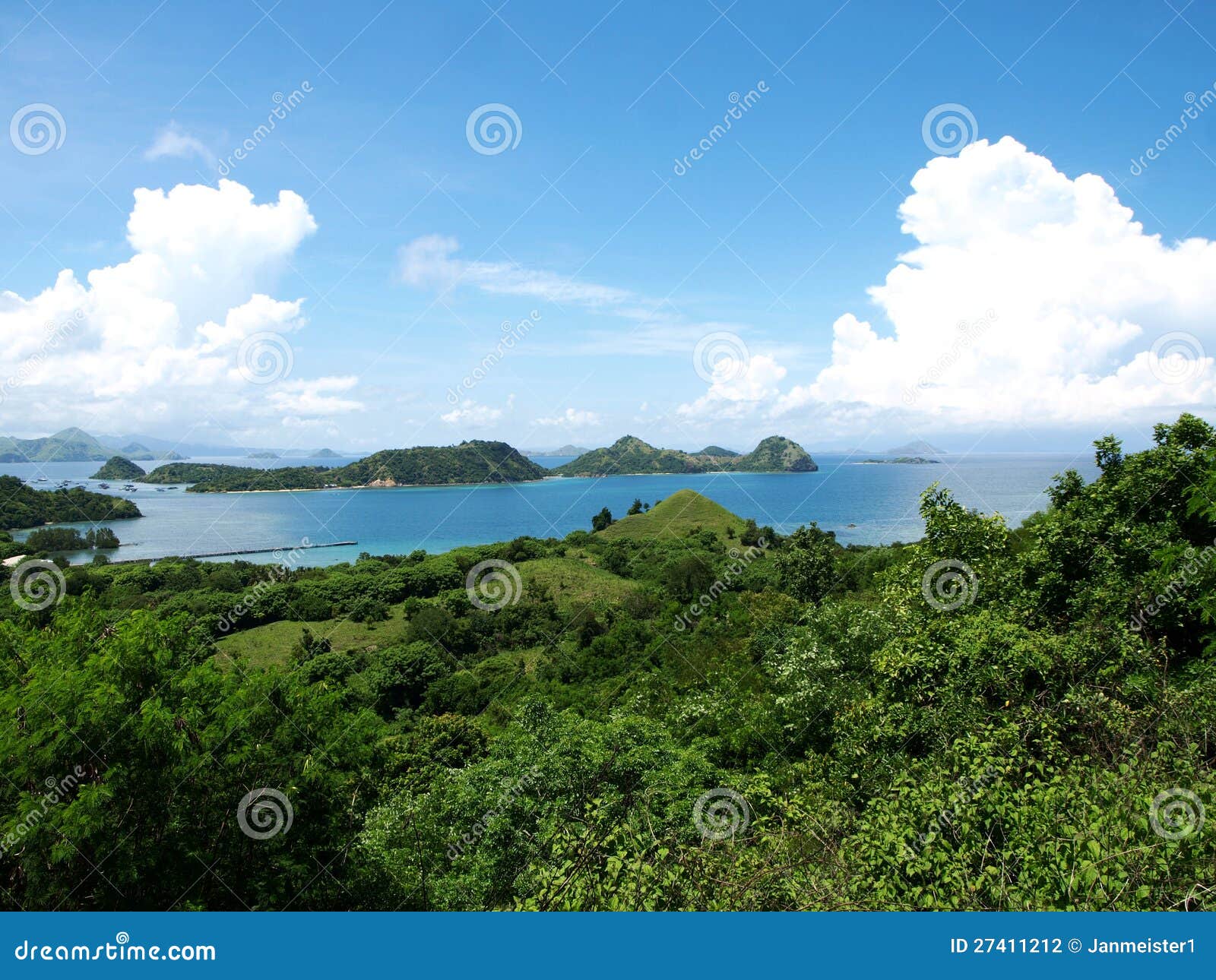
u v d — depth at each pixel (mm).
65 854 8656
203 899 9742
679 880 7023
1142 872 5953
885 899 6578
